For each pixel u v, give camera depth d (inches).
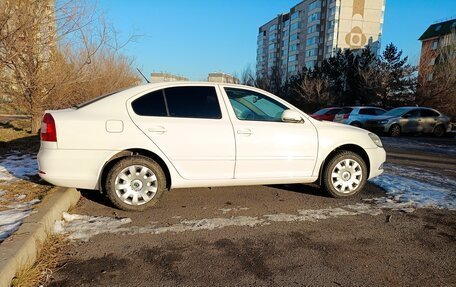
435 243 130.1
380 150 193.5
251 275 104.5
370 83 1208.2
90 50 362.0
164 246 122.5
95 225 139.1
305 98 1473.9
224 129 161.5
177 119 157.6
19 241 105.5
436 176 247.9
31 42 279.6
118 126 149.6
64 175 145.6
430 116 643.5
